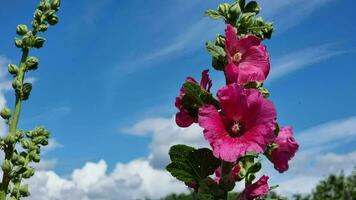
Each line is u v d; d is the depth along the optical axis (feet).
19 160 3.15
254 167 2.43
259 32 2.43
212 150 2.19
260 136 2.12
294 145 2.35
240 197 2.23
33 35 3.38
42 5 3.43
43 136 3.30
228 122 2.18
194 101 2.29
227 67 2.23
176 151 2.32
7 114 3.19
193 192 2.38
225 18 2.39
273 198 2.38
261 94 2.16
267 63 2.27
